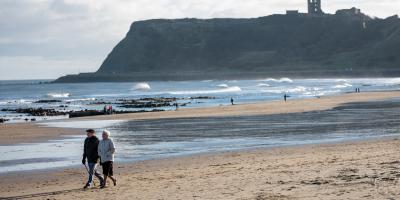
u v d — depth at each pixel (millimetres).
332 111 62531
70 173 24609
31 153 32125
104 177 19969
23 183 22328
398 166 19766
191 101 102625
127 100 114000
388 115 55219
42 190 20234
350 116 54812
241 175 20234
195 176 21109
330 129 42344
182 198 16078
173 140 37375
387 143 30125
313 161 23406
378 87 158250
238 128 45188
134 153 31000
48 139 39719
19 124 53469
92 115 69250
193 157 28547
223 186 17797
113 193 18188
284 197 15227
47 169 26016
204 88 190000
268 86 192375
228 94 132625
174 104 91750
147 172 23656
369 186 15984
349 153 25984
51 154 31625
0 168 26516
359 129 41656
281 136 38281
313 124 47094
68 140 39031
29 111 82188
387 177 17344
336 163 21969
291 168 21312
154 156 29578
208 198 15797
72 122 55531
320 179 17859
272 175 19594
